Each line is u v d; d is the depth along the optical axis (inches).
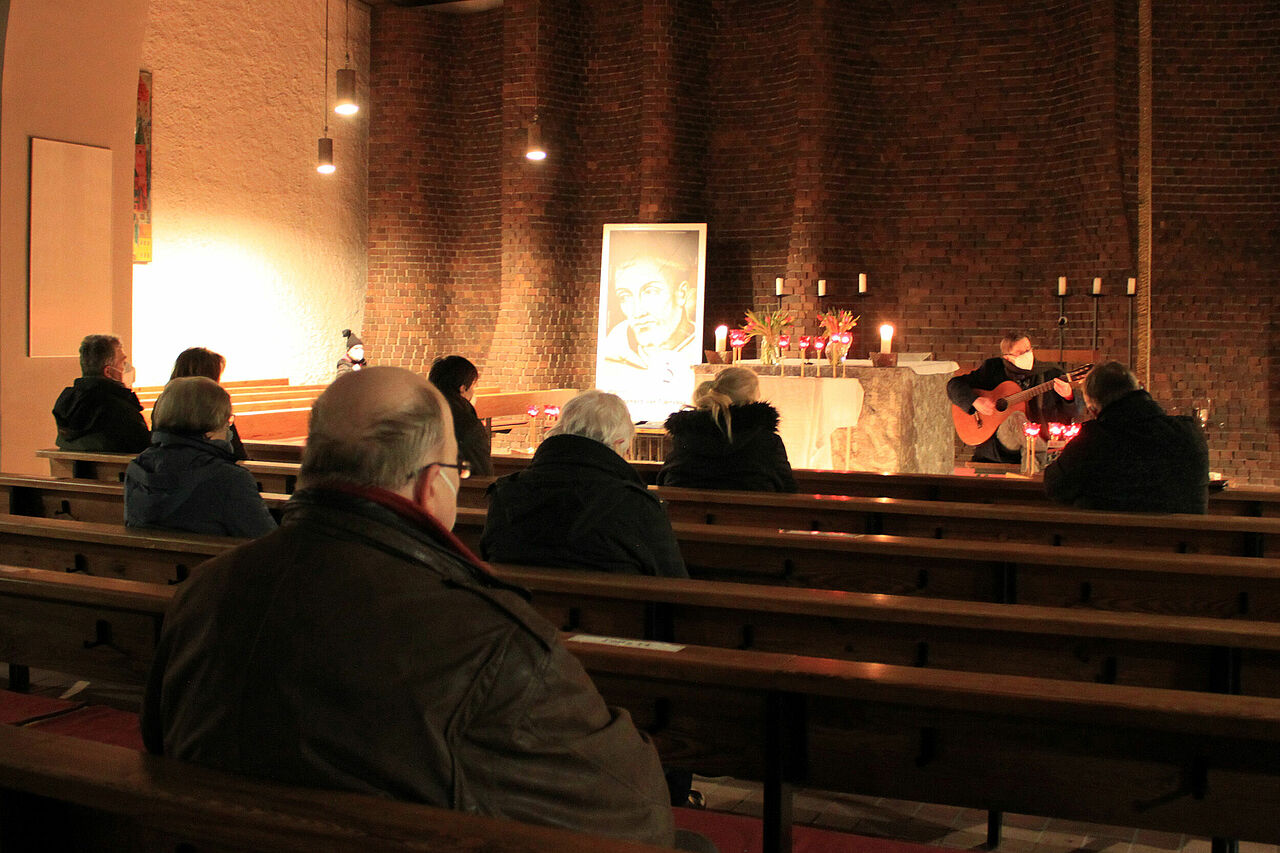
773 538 138.3
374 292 570.6
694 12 534.6
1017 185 486.9
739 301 537.3
